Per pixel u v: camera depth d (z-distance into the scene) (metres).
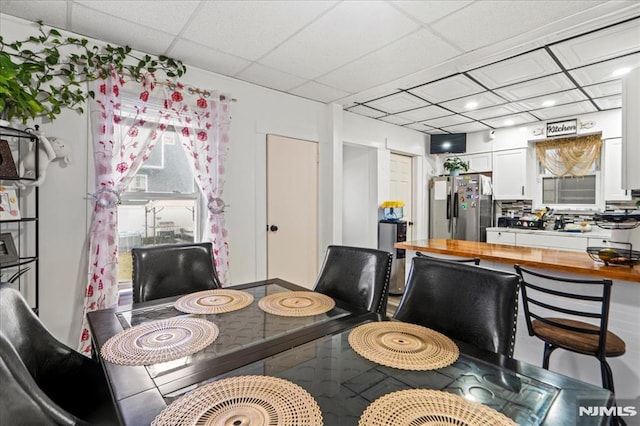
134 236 2.65
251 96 3.19
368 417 0.71
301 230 3.63
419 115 4.30
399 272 4.35
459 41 2.36
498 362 0.97
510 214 5.03
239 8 1.97
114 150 2.42
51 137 2.12
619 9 1.94
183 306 1.48
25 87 2.05
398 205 4.35
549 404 0.76
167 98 2.65
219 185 2.90
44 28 2.14
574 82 3.16
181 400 0.77
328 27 2.18
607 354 1.47
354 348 1.06
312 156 3.74
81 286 2.28
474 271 1.31
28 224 2.10
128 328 1.21
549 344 1.66
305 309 1.45
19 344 1.11
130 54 2.48
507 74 2.97
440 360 0.98
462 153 5.34
